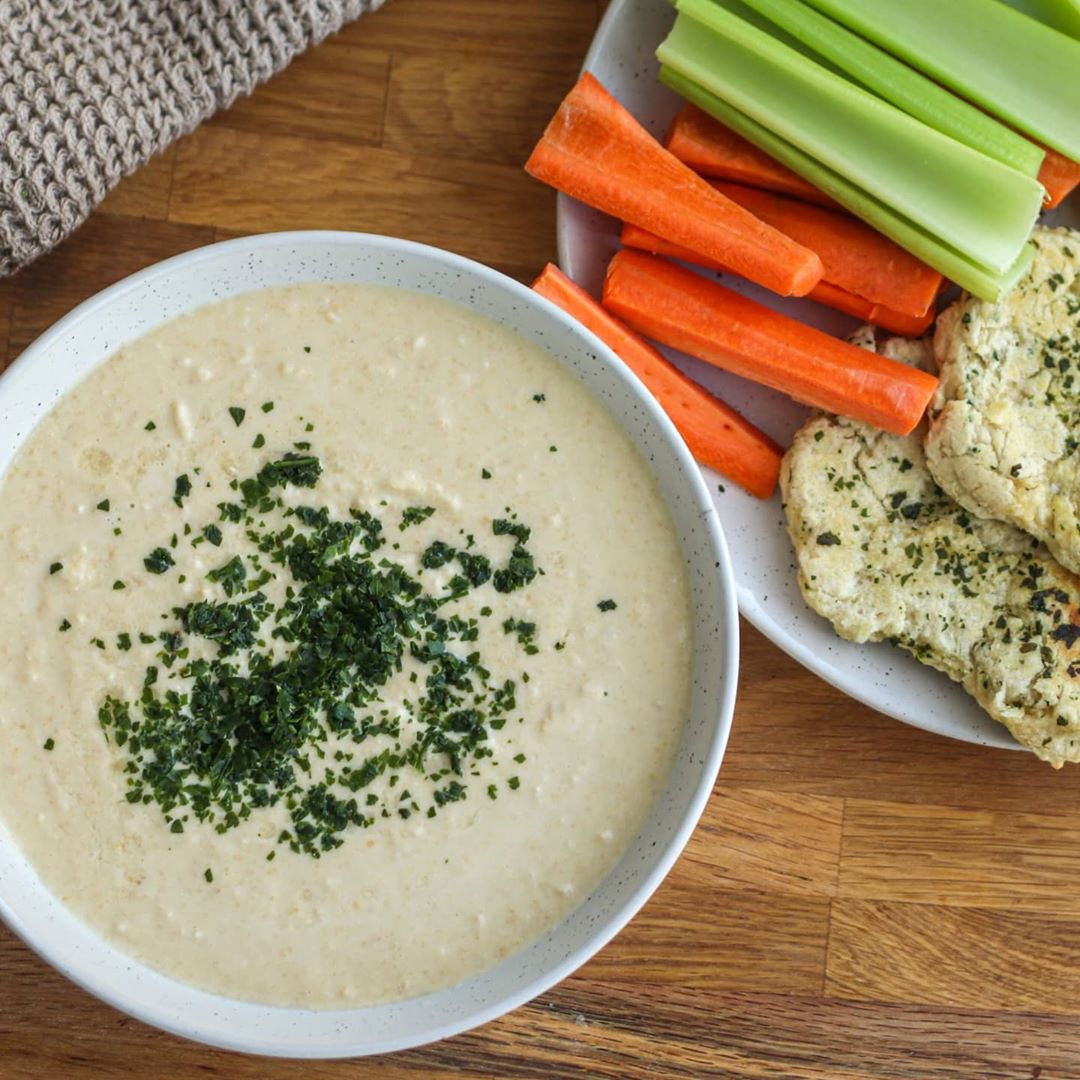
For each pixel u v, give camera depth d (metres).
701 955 0.55
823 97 0.52
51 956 0.49
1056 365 0.53
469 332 0.51
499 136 0.55
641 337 0.54
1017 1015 0.55
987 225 0.52
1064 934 0.55
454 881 0.50
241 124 0.55
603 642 0.51
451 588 0.50
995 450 0.52
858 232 0.54
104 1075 0.54
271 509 0.50
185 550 0.50
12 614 0.50
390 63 0.55
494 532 0.50
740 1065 0.55
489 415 0.51
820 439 0.53
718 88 0.53
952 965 0.55
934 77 0.53
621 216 0.53
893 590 0.53
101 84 0.52
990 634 0.53
